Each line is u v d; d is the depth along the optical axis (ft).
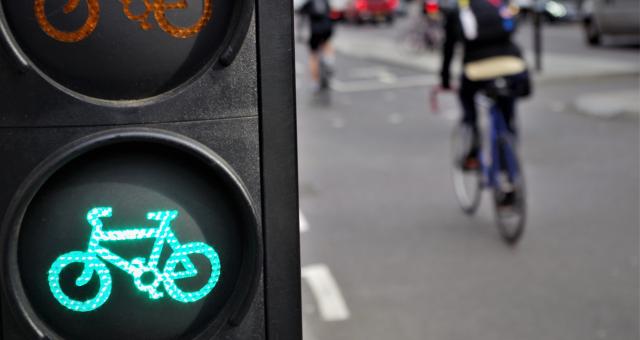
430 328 14.56
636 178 25.21
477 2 19.07
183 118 3.97
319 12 46.19
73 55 3.81
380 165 28.50
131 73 3.88
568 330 14.30
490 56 19.11
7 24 3.74
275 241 4.20
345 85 52.47
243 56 4.06
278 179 4.16
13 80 3.76
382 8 117.70
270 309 4.24
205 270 4.06
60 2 3.78
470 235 20.07
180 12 3.91
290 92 4.12
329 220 21.65
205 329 4.09
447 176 26.61
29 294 3.85
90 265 3.90
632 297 15.75
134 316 3.96
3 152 3.78
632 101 36.55
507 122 19.80
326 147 32.14
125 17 3.84
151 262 3.97
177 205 4.00
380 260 18.26
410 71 58.75
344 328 14.60
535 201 22.88
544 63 52.90
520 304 15.53
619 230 20.01
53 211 3.87
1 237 3.77
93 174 3.91
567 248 18.75
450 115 39.09
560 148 29.94
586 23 65.67
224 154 4.07
